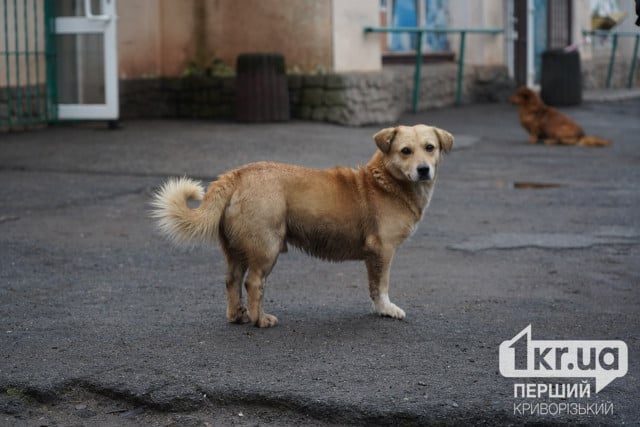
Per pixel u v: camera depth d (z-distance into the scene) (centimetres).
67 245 895
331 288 754
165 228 604
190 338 605
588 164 1494
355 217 633
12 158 1320
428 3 2319
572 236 976
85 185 1174
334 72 1775
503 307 698
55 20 1597
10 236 922
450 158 1533
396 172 635
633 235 982
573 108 2416
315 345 592
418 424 481
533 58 2672
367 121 1827
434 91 2247
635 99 2748
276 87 1741
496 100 2431
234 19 1852
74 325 633
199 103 1873
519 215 1089
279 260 852
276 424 488
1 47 1533
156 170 1265
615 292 754
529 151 1642
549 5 2748
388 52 2164
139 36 1836
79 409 506
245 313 642
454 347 591
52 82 1611
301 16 1786
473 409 488
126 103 1808
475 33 2405
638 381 537
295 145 1476
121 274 792
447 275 805
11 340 598
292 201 620
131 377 529
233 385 517
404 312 660
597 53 3139
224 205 611
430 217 1072
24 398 513
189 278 782
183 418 495
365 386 518
